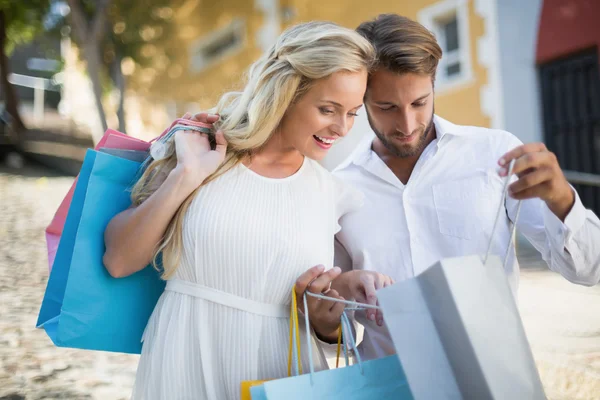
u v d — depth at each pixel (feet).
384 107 5.79
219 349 5.15
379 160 6.50
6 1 44.14
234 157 5.39
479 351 3.76
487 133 6.32
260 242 5.14
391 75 5.56
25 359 11.62
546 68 24.09
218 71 38.42
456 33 26.86
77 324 5.35
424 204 6.31
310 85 5.12
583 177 22.62
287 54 5.17
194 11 39.83
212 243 5.10
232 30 36.91
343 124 5.18
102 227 5.41
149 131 45.50
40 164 44.24
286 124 5.35
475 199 6.13
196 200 5.22
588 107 22.90
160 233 5.09
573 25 22.82
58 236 6.07
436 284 3.95
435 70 5.77
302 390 4.34
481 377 3.74
